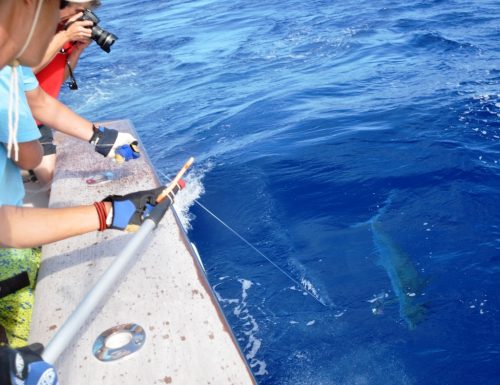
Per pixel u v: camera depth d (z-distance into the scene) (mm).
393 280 5090
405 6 16031
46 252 2824
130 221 2174
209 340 2129
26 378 1433
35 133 2432
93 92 12883
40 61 1461
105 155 3398
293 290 5109
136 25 20062
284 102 9961
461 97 8867
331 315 4766
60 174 3730
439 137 7621
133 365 2031
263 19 17422
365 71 11039
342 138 7961
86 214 2105
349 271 5273
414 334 4473
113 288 2479
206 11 20516
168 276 2539
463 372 4094
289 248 5734
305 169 7227
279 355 4418
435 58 11227
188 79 12727
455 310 4668
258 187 6953
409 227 5844
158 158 8461
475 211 5953
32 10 1341
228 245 5852
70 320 1917
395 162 7113
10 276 2793
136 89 12664
